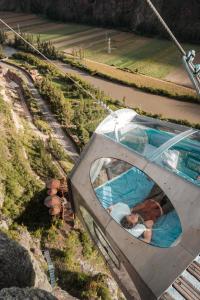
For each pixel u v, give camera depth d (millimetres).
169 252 6371
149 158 7207
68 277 16594
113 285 16781
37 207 21094
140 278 6641
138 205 7332
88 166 8070
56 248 18562
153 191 7348
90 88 47812
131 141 7887
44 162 27047
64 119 38688
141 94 50938
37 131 35875
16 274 10375
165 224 6859
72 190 8461
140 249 6805
